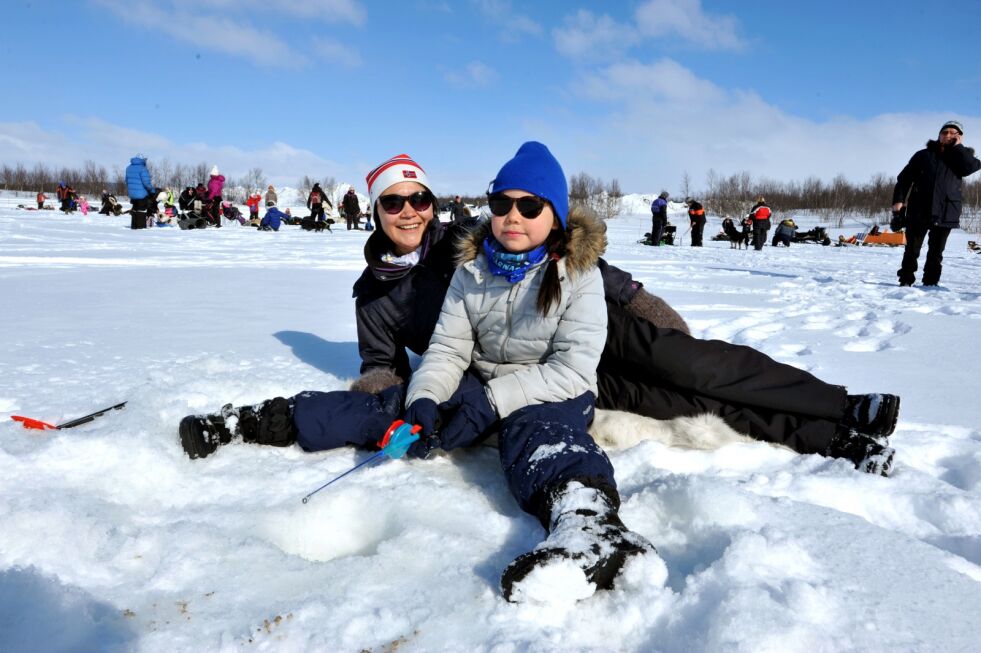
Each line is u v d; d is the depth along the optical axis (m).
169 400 2.79
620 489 2.23
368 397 2.55
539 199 2.42
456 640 1.45
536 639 1.45
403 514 2.04
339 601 1.57
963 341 4.60
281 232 21.80
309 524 2.09
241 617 1.52
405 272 3.06
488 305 2.58
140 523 1.96
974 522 2.03
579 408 2.39
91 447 2.25
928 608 1.54
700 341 2.67
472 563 1.75
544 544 1.67
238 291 7.08
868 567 1.69
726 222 22.56
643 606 1.53
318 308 6.09
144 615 1.52
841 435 2.49
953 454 2.56
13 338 4.34
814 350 4.38
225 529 1.95
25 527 1.77
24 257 9.91
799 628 1.41
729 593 1.52
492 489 2.24
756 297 7.23
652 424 2.62
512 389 2.35
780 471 2.39
